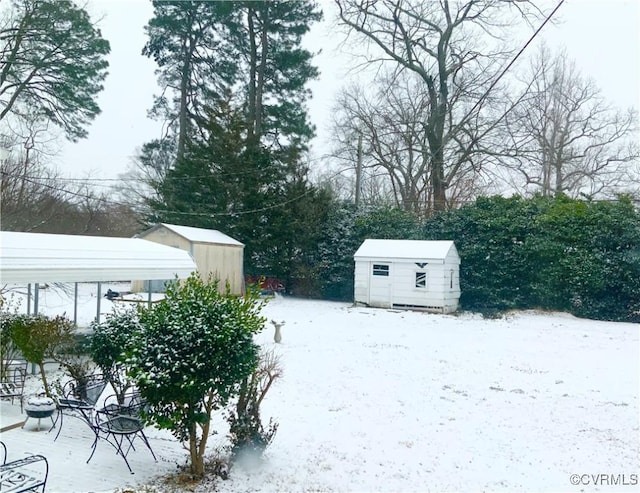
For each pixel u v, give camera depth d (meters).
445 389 8.70
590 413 7.47
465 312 19.41
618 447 6.12
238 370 4.83
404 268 19.91
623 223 17.36
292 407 7.52
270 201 23.58
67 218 24.02
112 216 34.75
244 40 28.95
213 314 4.88
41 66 22.92
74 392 6.60
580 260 17.78
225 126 24.62
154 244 12.02
